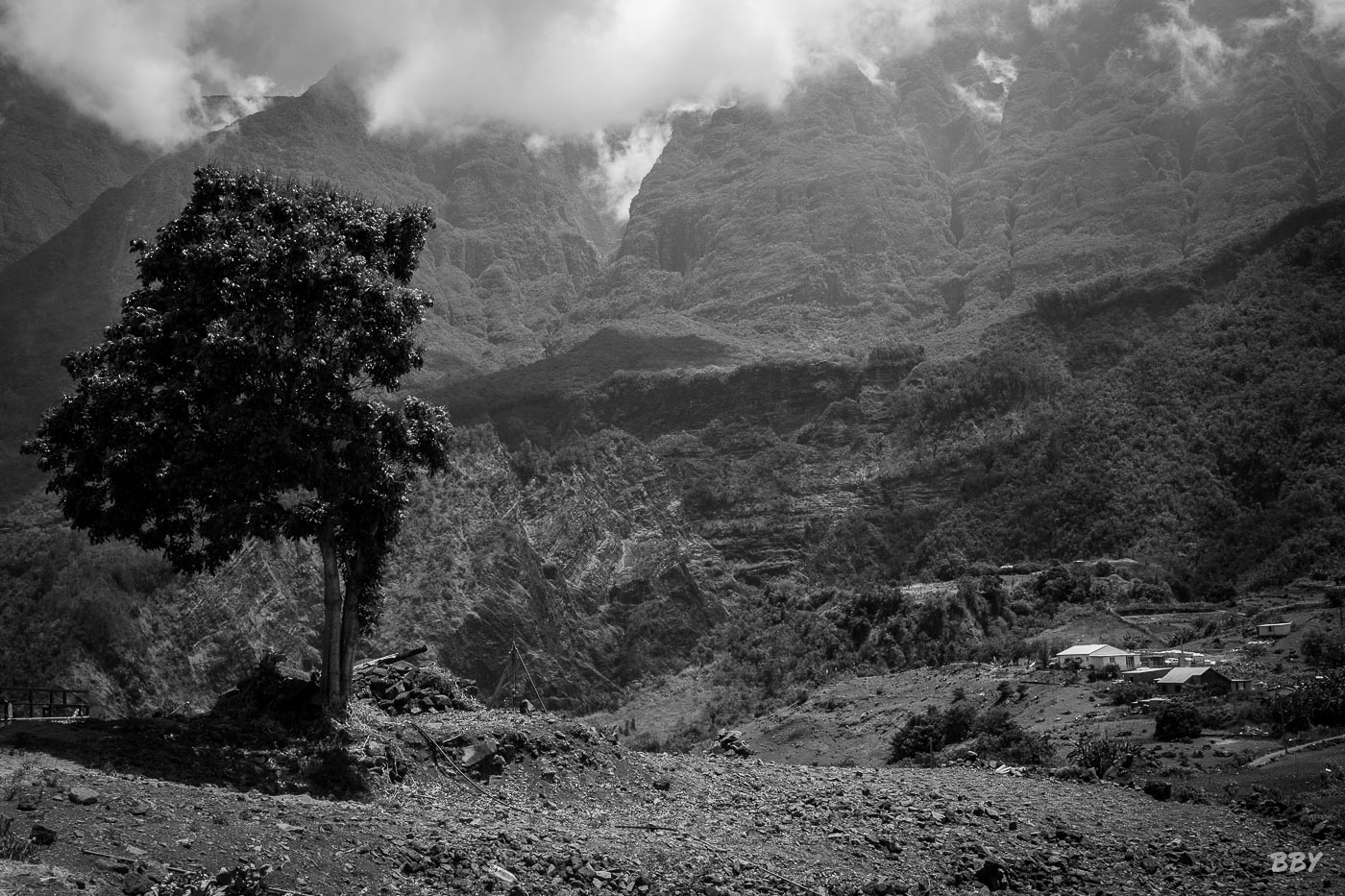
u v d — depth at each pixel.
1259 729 73.50
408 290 39.38
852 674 139.12
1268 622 121.75
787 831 34.75
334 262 37.44
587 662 188.62
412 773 35.12
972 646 134.88
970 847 34.69
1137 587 149.88
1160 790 46.91
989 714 87.00
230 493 36.72
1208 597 155.88
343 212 39.88
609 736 40.78
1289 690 79.00
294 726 36.59
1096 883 34.19
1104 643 125.31
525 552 199.25
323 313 37.69
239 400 37.00
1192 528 179.88
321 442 37.38
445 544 194.62
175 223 38.66
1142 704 89.19
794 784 39.62
